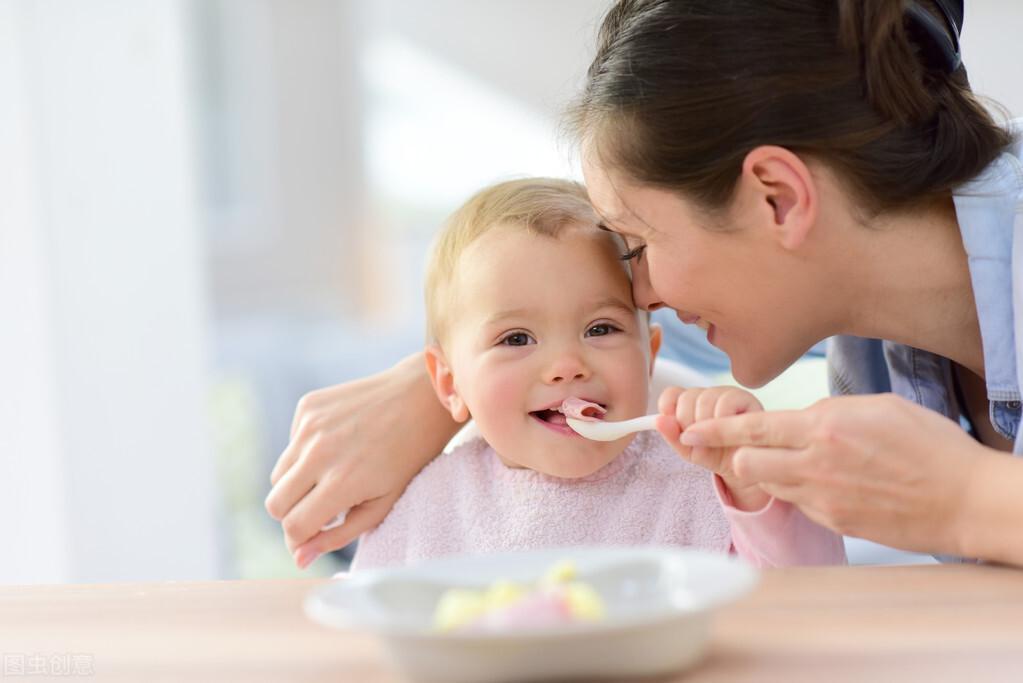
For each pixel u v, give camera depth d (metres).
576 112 0.94
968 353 0.92
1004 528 0.61
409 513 1.09
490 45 3.75
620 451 1.05
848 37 0.80
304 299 3.82
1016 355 0.82
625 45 0.86
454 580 0.54
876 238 0.84
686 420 0.78
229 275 3.72
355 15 3.73
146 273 1.96
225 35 3.64
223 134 3.68
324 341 3.80
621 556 0.56
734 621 0.54
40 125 1.87
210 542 2.01
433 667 0.46
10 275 1.85
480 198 1.13
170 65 1.98
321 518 1.04
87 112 1.91
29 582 1.86
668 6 0.84
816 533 0.81
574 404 0.97
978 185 0.83
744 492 0.81
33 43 1.86
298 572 3.03
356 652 0.52
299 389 3.62
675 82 0.82
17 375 1.85
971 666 0.46
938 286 0.87
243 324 3.72
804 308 0.88
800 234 0.82
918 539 0.65
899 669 0.46
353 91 3.78
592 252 1.03
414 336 3.88
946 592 0.58
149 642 0.56
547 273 1.02
